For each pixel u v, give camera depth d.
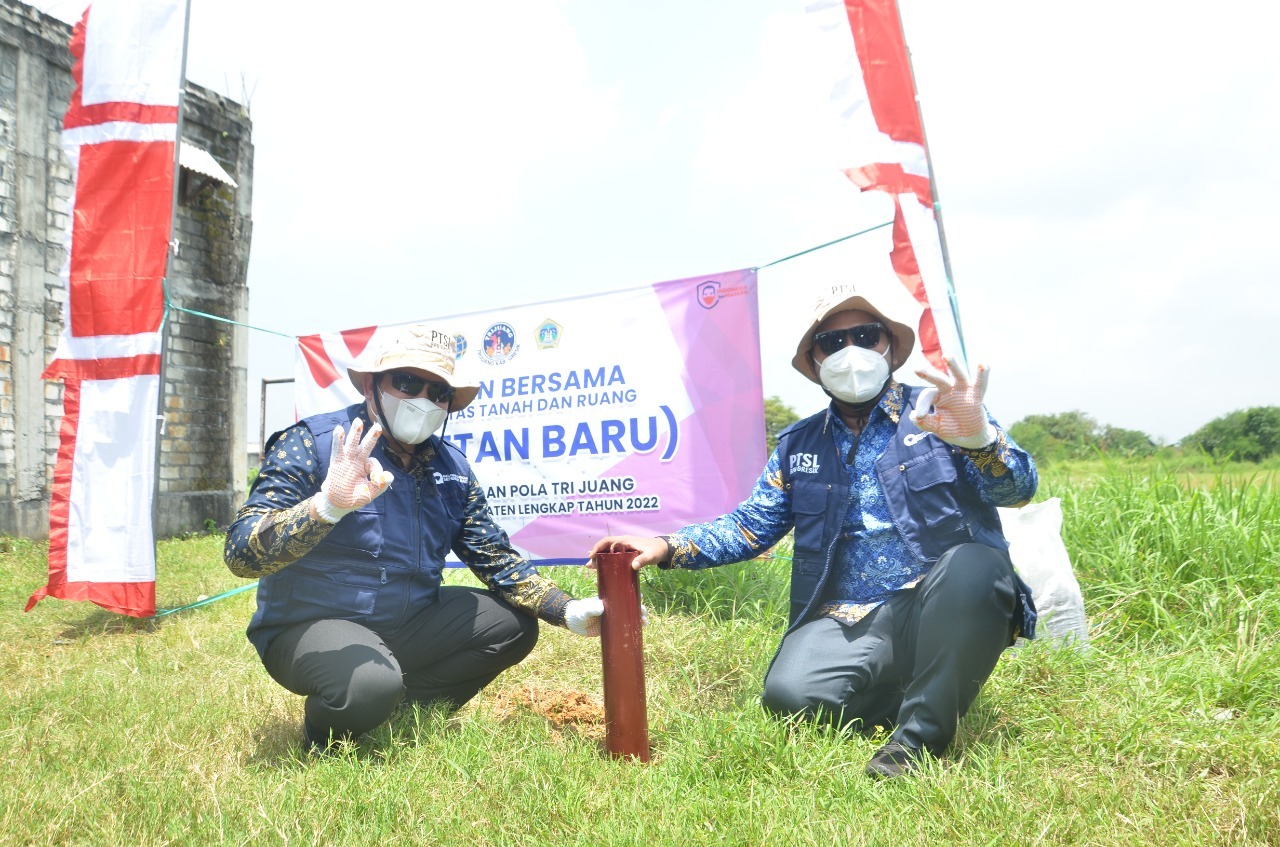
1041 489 5.82
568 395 5.18
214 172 9.92
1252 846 1.92
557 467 5.20
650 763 2.62
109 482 5.14
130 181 5.29
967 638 2.48
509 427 5.32
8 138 8.66
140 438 5.15
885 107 4.35
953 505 2.74
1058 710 2.85
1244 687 2.86
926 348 4.30
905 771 2.38
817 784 2.32
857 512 2.90
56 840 2.09
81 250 5.29
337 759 2.58
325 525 2.51
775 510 3.13
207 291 10.57
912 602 2.78
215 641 4.41
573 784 2.34
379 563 2.86
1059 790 2.24
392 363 2.86
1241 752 2.38
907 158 4.32
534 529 5.25
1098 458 6.36
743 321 4.83
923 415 2.51
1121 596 4.02
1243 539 4.21
